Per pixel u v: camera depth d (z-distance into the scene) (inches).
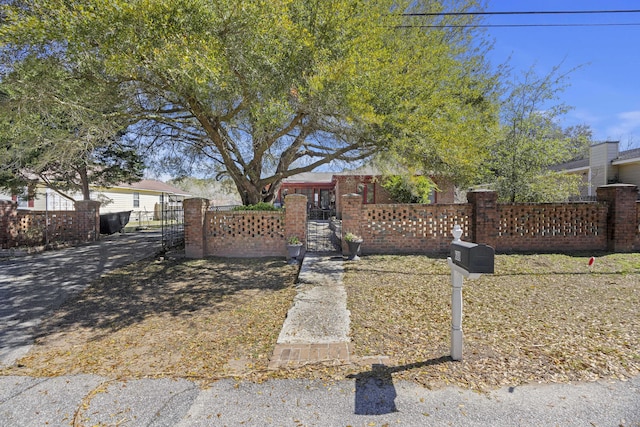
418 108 270.4
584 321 150.6
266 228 331.3
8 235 385.1
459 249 110.2
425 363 116.4
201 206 323.3
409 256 308.0
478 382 104.0
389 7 296.4
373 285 219.9
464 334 139.6
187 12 177.0
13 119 234.8
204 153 448.5
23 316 183.3
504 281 219.5
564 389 99.5
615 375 106.0
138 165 571.5
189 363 125.0
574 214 318.0
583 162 660.7
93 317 180.4
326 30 233.8
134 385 109.7
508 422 86.3
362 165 379.2
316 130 326.6
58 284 246.1
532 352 122.0
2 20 194.1
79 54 185.3
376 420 88.6
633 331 138.3
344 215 316.5
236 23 195.2
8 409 98.3
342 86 224.2
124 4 160.2
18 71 201.9
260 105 227.8
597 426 84.0
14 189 520.1
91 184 605.3
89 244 439.5
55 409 97.7
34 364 128.0
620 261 266.2
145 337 152.0
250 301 199.8
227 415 92.7
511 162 366.3
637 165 550.6
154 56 178.9
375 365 116.6
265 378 111.1
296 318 165.3
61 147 241.0
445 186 641.6
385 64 249.8
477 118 311.4
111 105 260.1
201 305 195.3
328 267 272.1
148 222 879.1
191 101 245.3
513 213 318.7
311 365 118.3
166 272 275.0
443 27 332.5
